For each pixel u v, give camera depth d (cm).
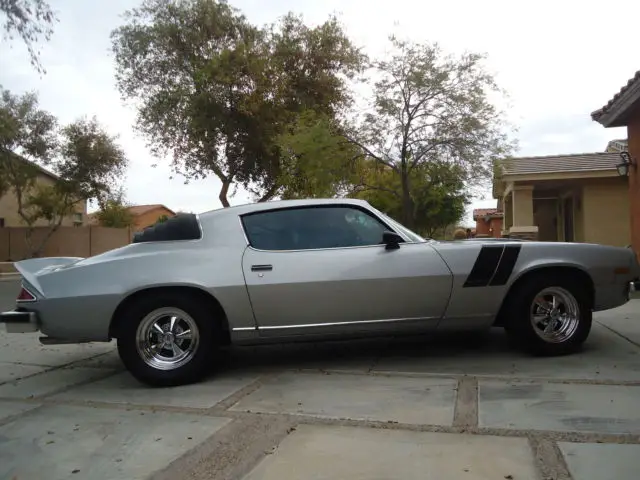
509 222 2189
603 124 1246
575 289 536
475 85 1226
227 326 495
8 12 1069
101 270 480
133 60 1923
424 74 1200
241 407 418
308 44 1959
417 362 534
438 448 327
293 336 498
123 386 493
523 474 291
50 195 2795
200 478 303
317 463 314
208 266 487
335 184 1297
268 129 1856
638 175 1150
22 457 338
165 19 1911
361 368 520
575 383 445
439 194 1577
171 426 382
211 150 1931
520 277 529
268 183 2011
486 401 407
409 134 1259
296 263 495
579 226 1777
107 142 2762
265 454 329
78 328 474
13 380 526
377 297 501
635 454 310
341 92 1967
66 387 496
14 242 3103
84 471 316
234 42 1916
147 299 480
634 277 555
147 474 310
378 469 304
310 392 448
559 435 339
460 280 513
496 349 575
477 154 1249
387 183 1548
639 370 480
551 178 1602
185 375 482
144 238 513
